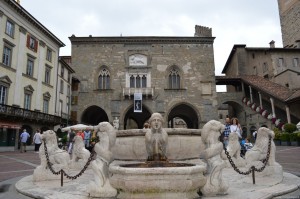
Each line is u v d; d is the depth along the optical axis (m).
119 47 44.72
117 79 43.72
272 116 37.50
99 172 6.04
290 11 54.91
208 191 5.93
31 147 32.31
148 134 7.07
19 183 8.12
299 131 27.03
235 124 12.85
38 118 33.41
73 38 44.53
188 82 44.03
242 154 14.70
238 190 6.60
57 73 40.34
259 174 8.51
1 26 28.88
